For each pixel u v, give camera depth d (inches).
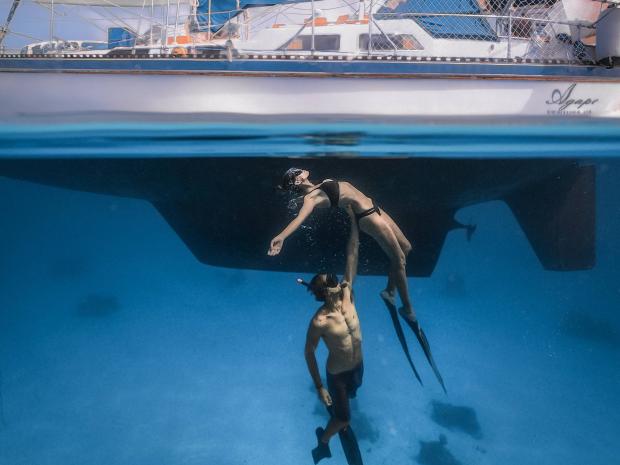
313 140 229.8
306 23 211.6
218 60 184.4
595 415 270.5
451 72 193.9
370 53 200.5
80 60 183.8
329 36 238.5
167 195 320.8
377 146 244.2
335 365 136.3
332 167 276.8
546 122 209.2
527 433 247.6
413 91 195.3
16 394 320.8
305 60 187.9
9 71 186.7
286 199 293.9
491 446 234.4
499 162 288.8
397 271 179.2
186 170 284.2
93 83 188.4
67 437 255.8
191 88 188.7
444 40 231.0
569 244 334.6
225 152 252.5
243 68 186.9
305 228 316.5
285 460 225.6
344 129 209.0
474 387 310.7
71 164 292.5
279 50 210.8
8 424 274.4
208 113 192.9
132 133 214.2
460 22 232.2
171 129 208.8
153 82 187.8
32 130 208.2
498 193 335.6
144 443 247.1
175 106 191.5
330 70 189.6
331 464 220.4
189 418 271.3
